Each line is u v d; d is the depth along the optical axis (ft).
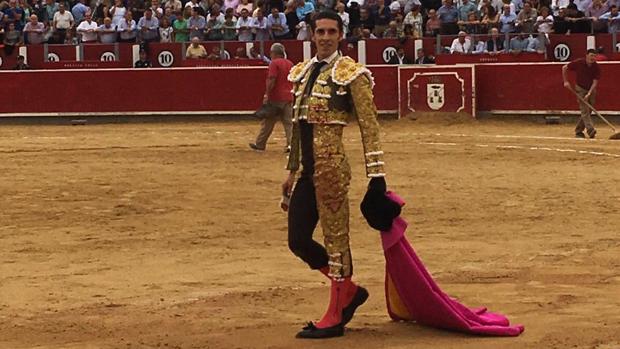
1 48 113.09
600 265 34.73
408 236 41.09
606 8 106.01
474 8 108.78
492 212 46.80
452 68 100.78
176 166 65.67
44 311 28.91
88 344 25.07
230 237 41.47
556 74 98.84
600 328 25.71
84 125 107.04
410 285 25.58
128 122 108.58
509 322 26.32
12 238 41.68
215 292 31.24
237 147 77.87
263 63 108.68
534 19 105.40
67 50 112.57
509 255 36.83
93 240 41.09
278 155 71.72
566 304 28.73
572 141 81.20
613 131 88.48
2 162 69.10
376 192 25.08
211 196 52.54
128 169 64.28
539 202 49.55
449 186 55.31
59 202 51.13
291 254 37.68
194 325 26.86
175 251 38.60
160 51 111.24
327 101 25.26
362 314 28.07
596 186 54.80
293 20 111.96
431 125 98.94
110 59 112.27
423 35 110.93
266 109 71.77
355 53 107.76
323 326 25.44
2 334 26.14
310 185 25.84
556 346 24.13
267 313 28.30
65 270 35.19
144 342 25.09
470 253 37.32
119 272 34.71
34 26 114.32
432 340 25.02
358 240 40.34
